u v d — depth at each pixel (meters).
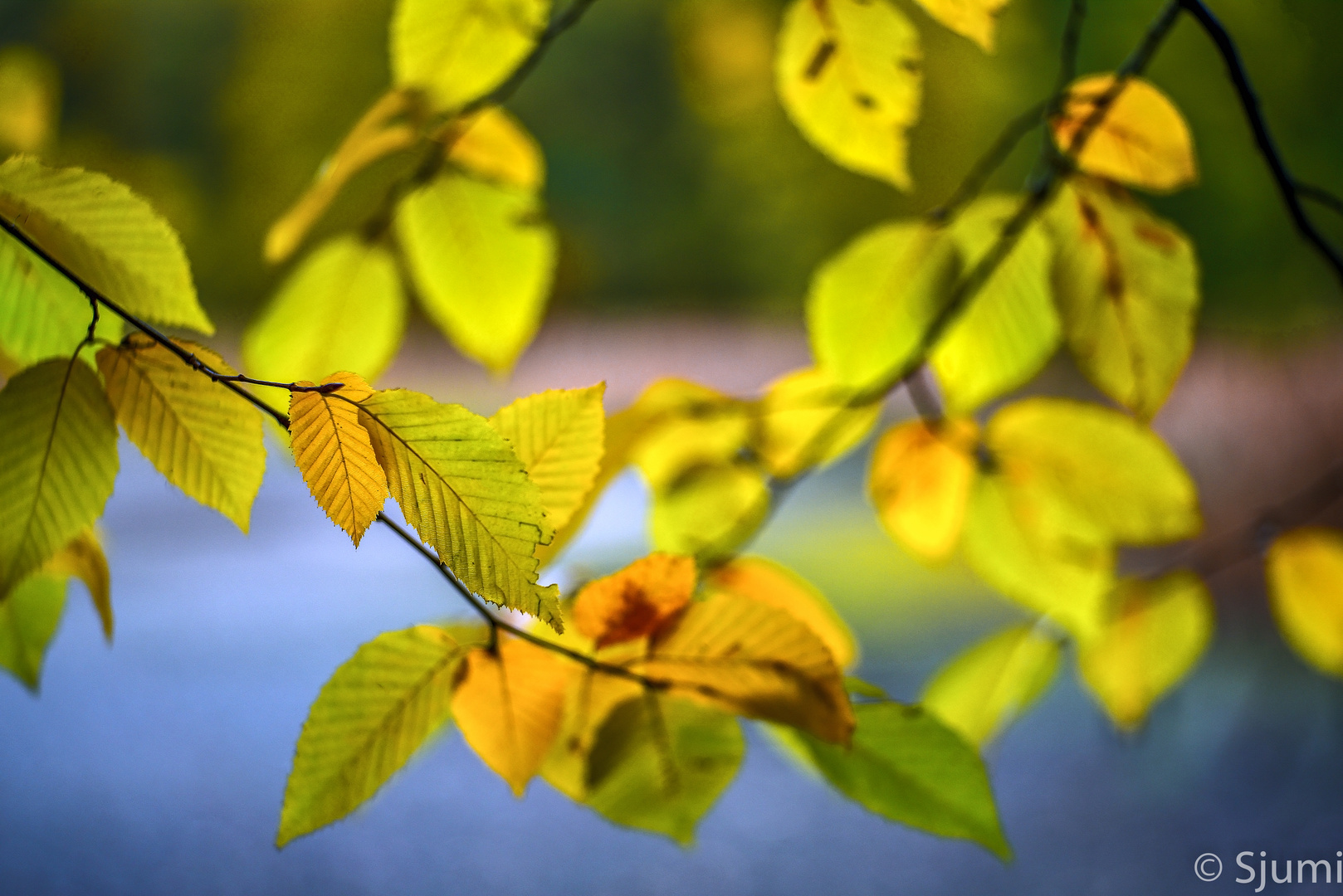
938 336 1.49
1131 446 1.50
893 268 1.51
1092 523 1.53
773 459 1.53
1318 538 1.58
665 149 15.33
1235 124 2.08
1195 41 1.94
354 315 1.52
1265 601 5.99
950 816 1.32
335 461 1.24
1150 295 1.44
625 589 1.29
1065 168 1.45
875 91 1.44
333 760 1.28
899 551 11.55
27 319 1.30
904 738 1.32
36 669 1.37
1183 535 1.51
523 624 1.32
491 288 1.54
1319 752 6.83
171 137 9.91
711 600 1.29
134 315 1.30
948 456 1.52
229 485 1.28
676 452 1.52
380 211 1.50
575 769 1.31
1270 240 2.68
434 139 1.49
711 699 1.30
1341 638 1.61
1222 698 6.09
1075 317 1.44
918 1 1.38
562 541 1.34
